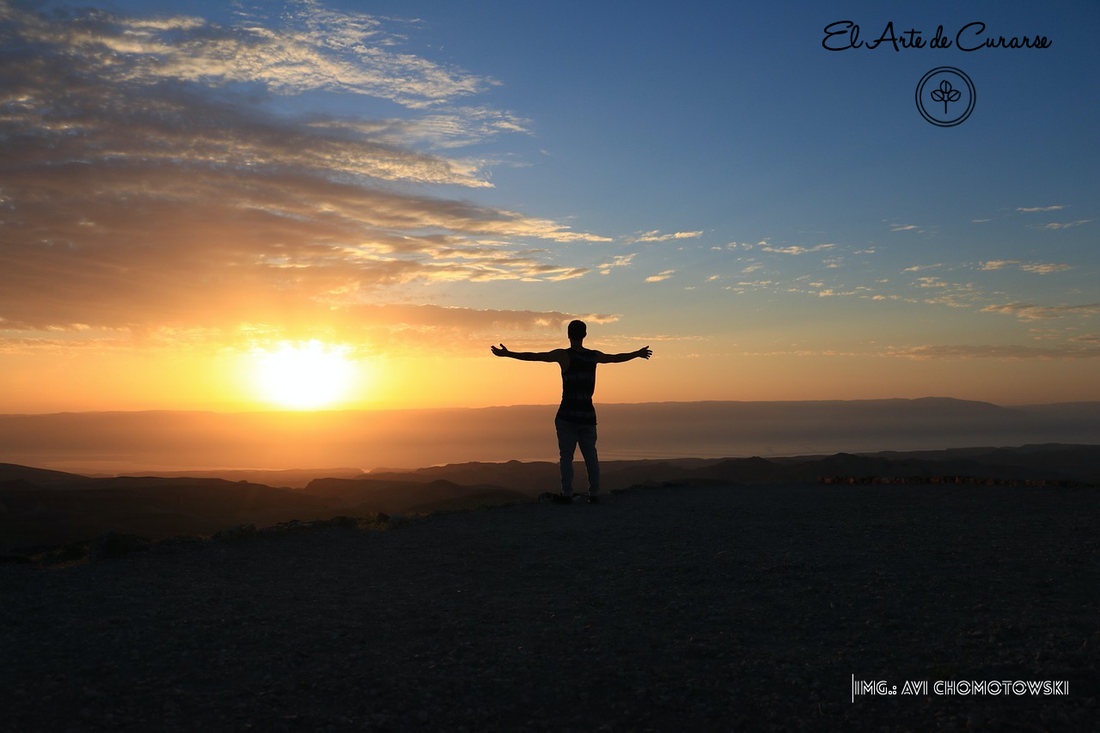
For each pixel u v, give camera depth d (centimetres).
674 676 334
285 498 8575
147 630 404
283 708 301
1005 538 629
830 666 340
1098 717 275
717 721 289
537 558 607
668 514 845
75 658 358
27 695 311
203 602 468
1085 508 789
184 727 282
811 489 1095
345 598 486
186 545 659
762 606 447
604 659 358
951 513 782
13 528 6531
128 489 8438
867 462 11112
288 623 423
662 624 415
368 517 853
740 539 667
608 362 1012
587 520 811
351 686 324
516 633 404
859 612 427
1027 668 325
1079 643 353
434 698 312
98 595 482
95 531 6488
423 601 477
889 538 650
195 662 356
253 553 639
